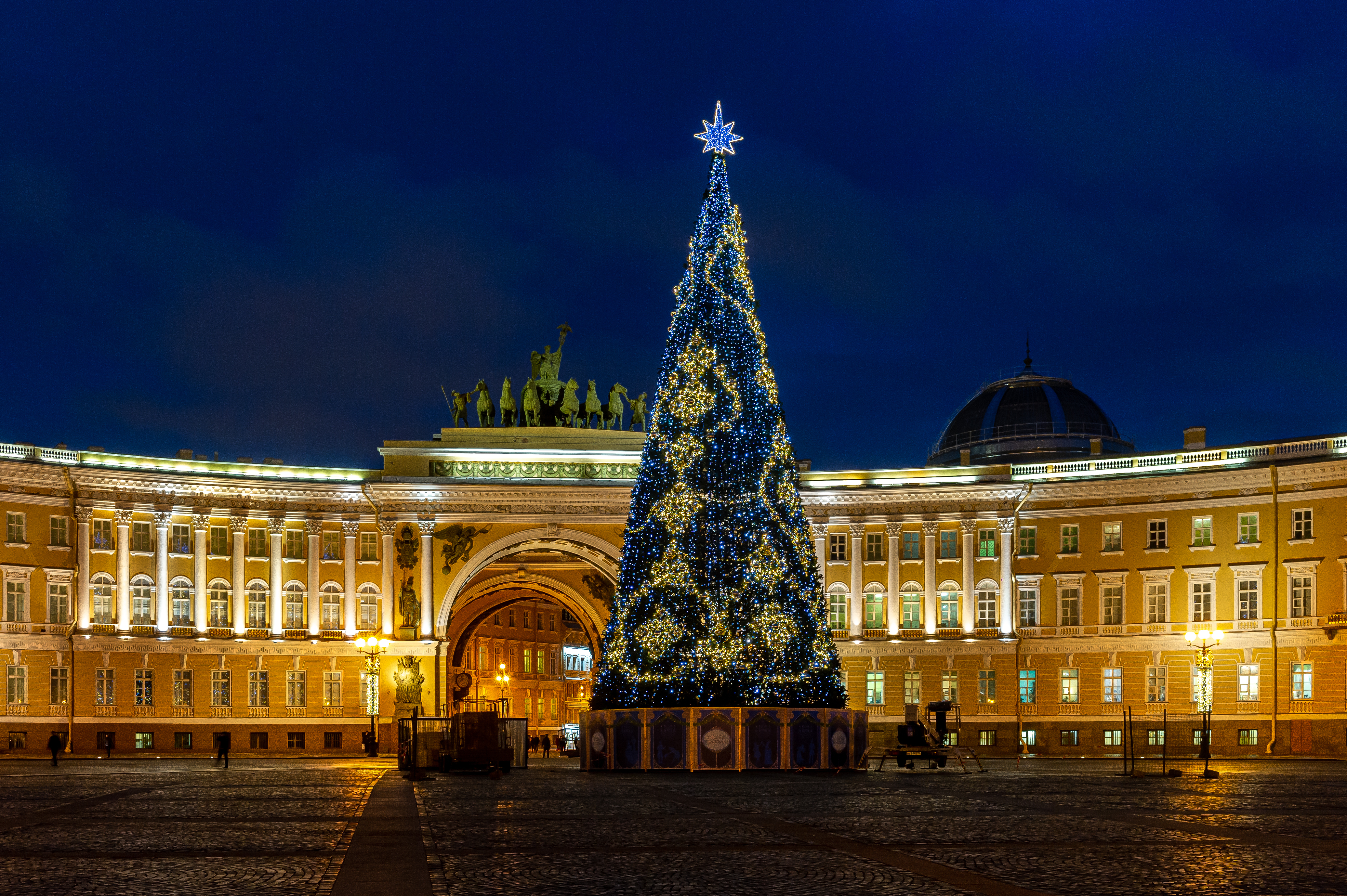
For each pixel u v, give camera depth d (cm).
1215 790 4831
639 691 6525
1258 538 9406
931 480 10400
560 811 3869
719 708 6359
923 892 2216
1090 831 3156
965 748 6719
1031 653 10050
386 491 10100
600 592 11019
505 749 6700
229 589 9850
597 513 10275
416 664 10019
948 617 10212
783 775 6178
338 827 3316
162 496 9694
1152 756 9475
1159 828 3238
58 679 9238
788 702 6456
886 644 10200
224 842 2975
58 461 9400
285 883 2341
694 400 6669
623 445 10544
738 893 2216
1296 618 9181
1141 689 9731
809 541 6775
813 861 2617
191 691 9669
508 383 10650
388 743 9938
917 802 4203
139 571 9594
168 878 2408
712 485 6575
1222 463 9600
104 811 3872
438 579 10162
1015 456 12200
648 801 4272
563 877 2405
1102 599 9900
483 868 2533
